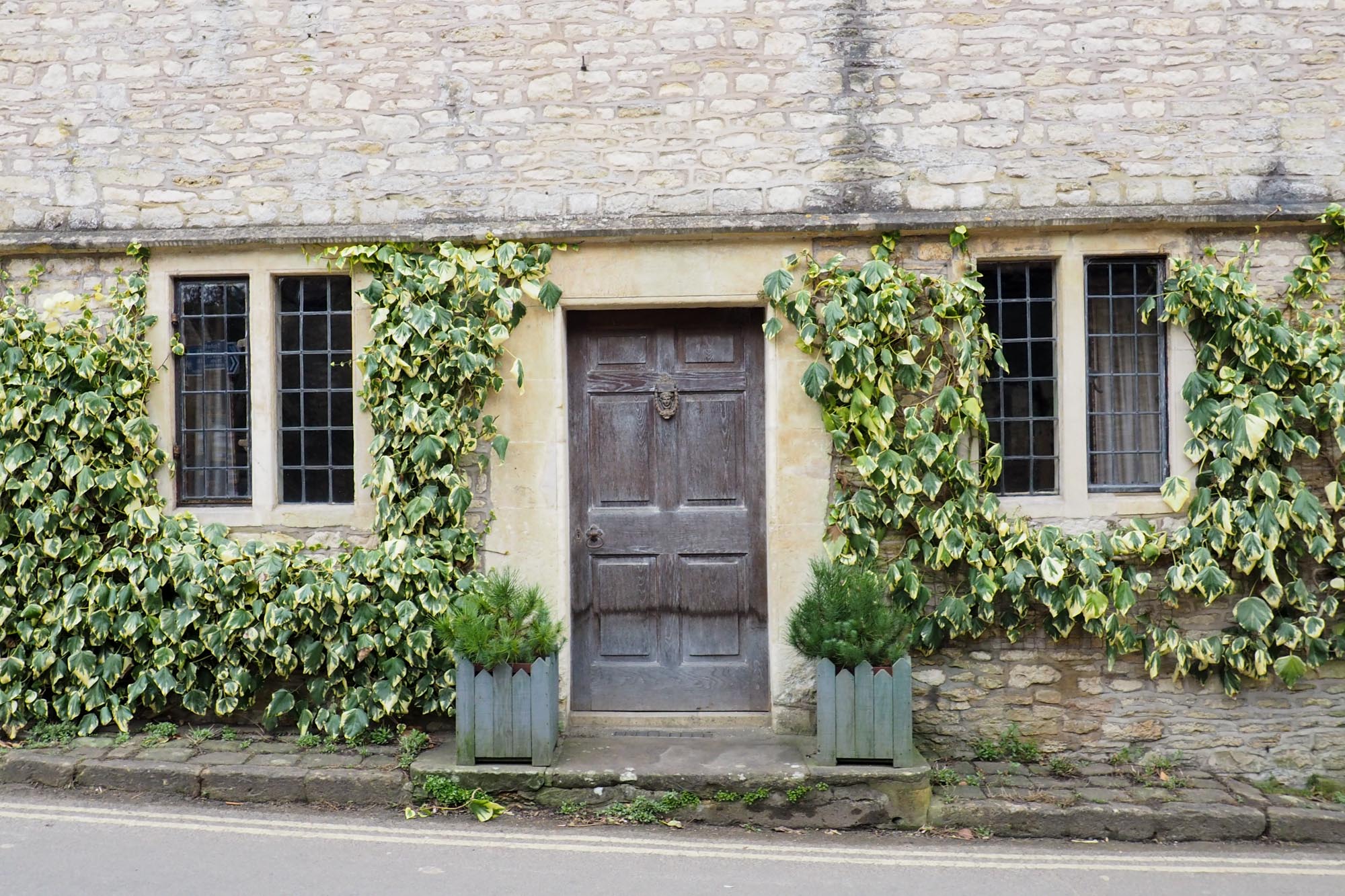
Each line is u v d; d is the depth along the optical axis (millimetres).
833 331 4633
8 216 4996
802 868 3785
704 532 5027
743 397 5012
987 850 4035
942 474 4660
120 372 4887
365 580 4785
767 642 4992
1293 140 4730
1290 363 4562
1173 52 4754
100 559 4848
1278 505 4547
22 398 4836
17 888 3443
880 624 4293
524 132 4871
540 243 4828
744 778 4203
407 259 4797
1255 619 4590
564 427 4906
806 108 4812
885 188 4785
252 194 4938
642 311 5004
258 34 4945
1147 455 4871
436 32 4902
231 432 5059
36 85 5012
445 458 4805
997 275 4875
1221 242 4734
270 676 4906
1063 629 4684
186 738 4773
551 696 4379
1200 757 4723
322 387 5023
